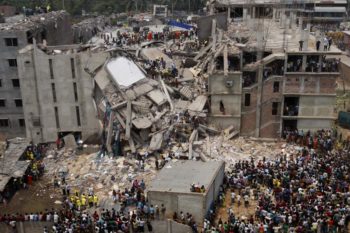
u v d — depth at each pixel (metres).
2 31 60.16
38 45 59.47
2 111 64.50
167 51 70.69
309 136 57.69
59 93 59.03
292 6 88.06
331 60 57.38
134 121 54.78
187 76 63.88
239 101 57.84
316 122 58.41
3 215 45.25
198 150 53.88
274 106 57.97
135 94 57.16
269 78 56.72
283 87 56.81
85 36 84.19
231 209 43.16
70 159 57.09
